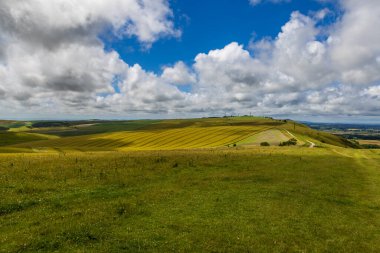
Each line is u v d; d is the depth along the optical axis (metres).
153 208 22.91
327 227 20.47
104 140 170.62
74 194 25.62
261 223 20.56
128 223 19.64
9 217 19.88
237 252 16.38
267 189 30.17
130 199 24.88
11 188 26.30
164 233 18.22
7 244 15.72
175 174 35.84
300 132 187.00
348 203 26.94
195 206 23.72
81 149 137.25
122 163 39.56
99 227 18.59
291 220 21.42
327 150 76.62
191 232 18.55
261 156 52.47
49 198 24.17
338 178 38.06
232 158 48.22
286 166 44.28
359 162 54.56
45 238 16.56
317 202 26.42
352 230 20.16
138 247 16.22
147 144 153.75
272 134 164.88
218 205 24.17
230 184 32.06
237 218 21.30
